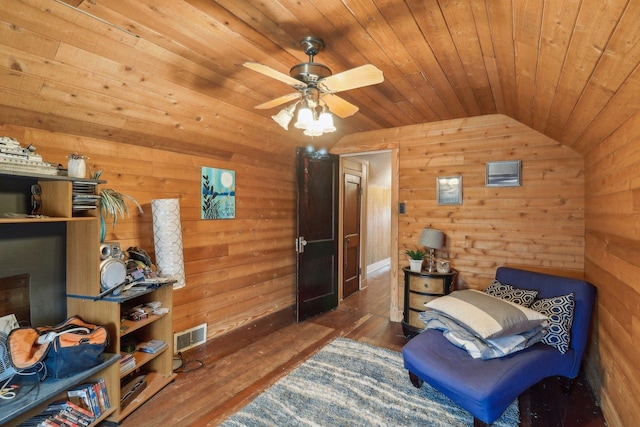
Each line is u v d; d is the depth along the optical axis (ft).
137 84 6.71
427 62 6.66
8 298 6.10
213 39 5.88
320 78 5.64
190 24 5.41
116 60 5.98
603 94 5.09
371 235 22.93
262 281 12.40
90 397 6.00
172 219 8.14
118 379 6.39
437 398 7.23
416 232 12.12
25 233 6.28
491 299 7.73
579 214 9.53
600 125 6.55
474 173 11.07
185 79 7.14
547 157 9.96
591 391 7.73
